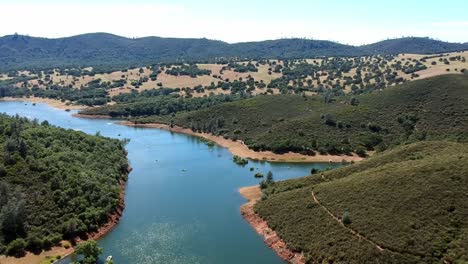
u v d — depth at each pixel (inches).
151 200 4350.4
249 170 5556.1
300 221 3444.9
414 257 2696.9
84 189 3917.3
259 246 3356.3
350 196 3486.7
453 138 6087.6
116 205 3988.7
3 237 3230.8
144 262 3088.1
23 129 4960.6
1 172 3713.1
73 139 5290.4
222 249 3294.8
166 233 3575.3
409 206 3078.2
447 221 2871.6
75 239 3390.7
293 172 5521.7
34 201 3585.1
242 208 4106.8
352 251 2881.4
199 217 3912.4
